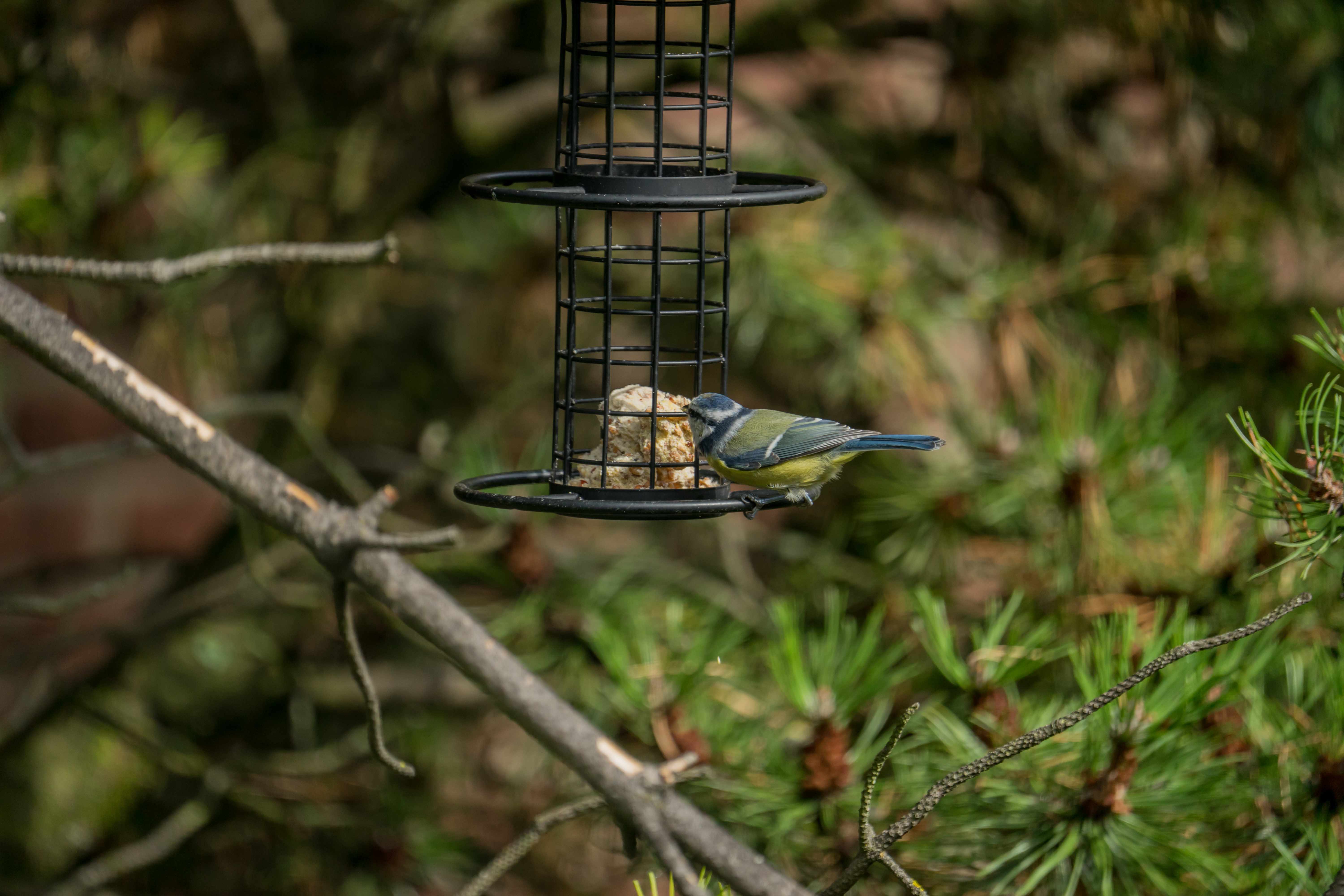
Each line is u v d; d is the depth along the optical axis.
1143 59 10.27
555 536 10.42
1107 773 5.76
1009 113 11.34
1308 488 5.46
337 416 14.20
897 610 9.32
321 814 10.82
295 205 12.34
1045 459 8.28
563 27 7.27
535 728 6.00
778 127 11.60
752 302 10.62
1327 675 5.96
